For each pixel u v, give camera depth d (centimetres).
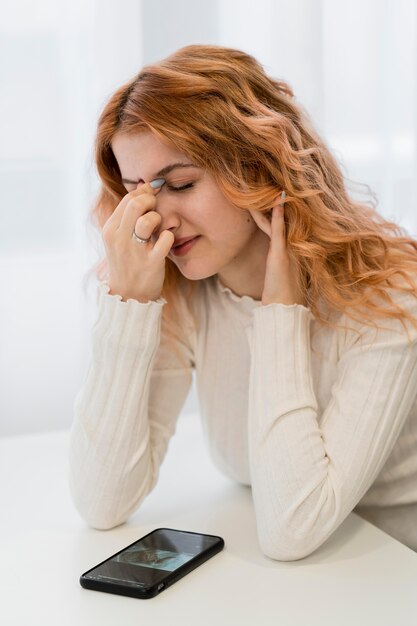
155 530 117
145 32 211
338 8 230
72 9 206
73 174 210
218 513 125
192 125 112
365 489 114
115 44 208
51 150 209
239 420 133
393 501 129
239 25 219
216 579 104
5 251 210
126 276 120
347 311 118
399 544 113
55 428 217
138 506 124
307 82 226
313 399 116
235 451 134
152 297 122
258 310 119
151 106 112
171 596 100
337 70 232
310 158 122
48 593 102
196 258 120
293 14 221
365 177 238
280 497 110
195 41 215
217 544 111
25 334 213
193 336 137
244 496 132
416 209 241
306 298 123
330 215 119
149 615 96
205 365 136
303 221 118
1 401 214
